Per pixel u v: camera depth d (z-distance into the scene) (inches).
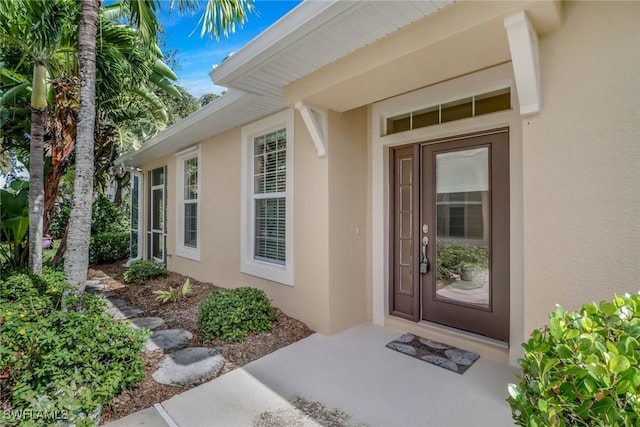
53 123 221.1
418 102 135.6
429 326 137.9
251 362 114.8
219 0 136.6
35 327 87.1
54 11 144.0
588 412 39.2
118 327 100.7
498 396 93.0
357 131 152.1
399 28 90.6
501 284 121.1
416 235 143.4
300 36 94.6
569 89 78.6
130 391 94.7
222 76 122.6
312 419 83.3
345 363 113.4
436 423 81.4
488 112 120.2
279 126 173.0
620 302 53.6
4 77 219.8
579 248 77.4
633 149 71.2
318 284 143.3
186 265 260.8
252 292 152.9
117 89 187.3
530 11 73.1
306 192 149.9
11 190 236.2
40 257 176.1
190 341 133.0
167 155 290.2
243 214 195.2
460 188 131.9
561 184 79.7
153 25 144.9
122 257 374.6
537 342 51.4
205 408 87.9
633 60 71.5
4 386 76.3
